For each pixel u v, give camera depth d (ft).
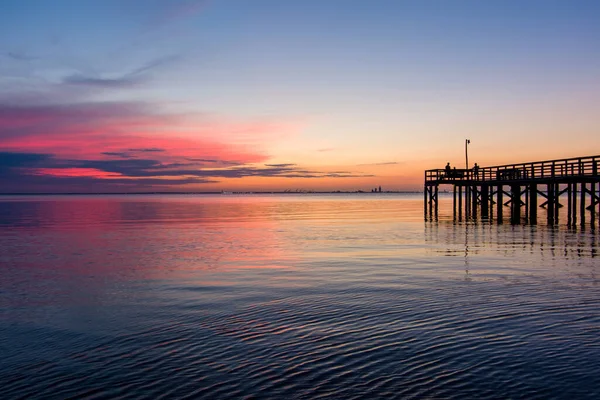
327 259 70.08
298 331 33.73
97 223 160.76
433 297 42.65
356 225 139.23
